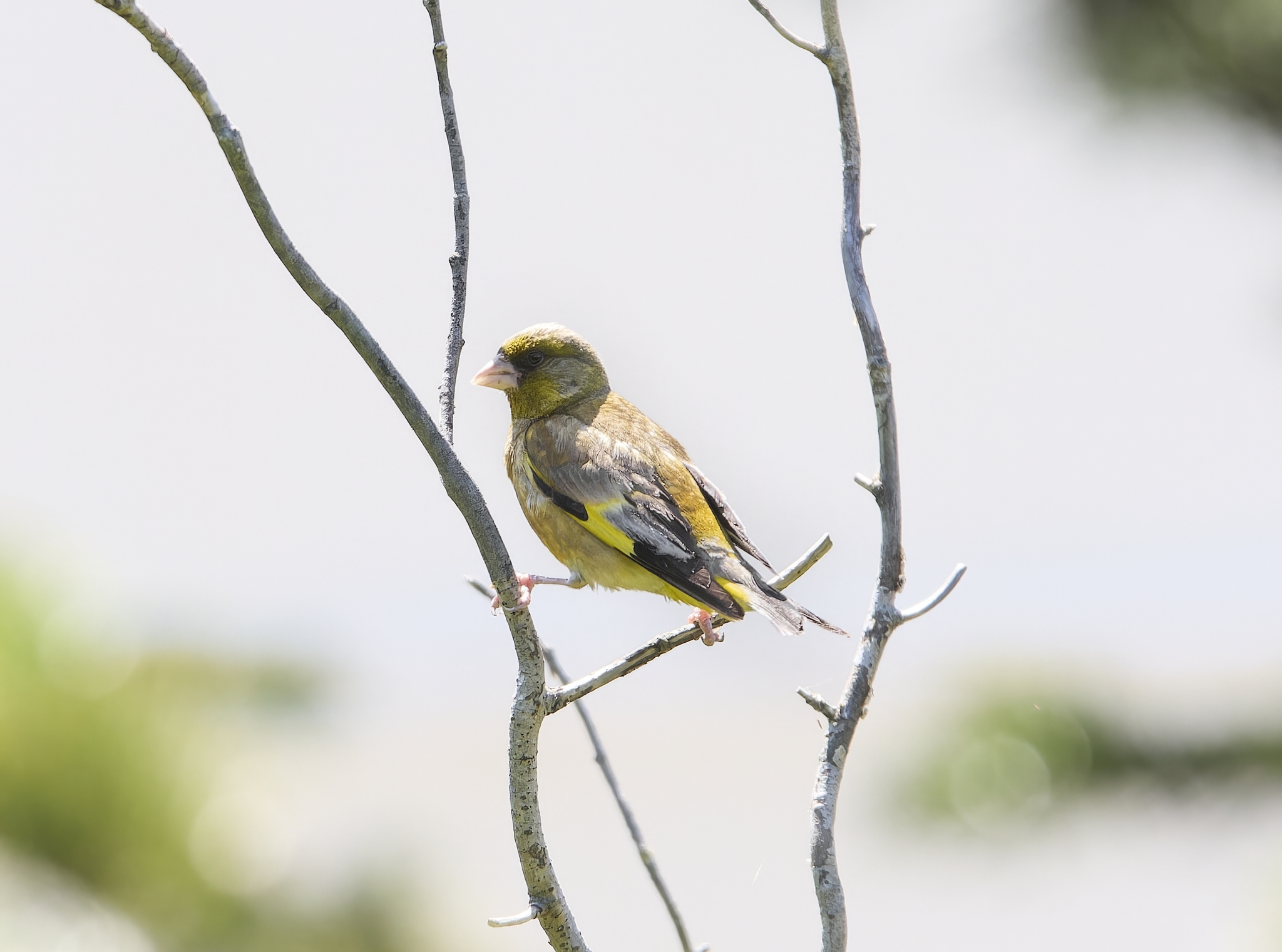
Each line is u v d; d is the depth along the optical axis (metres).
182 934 9.08
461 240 5.92
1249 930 13.99
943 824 13.93
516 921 5.30
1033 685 14.45
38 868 8.84
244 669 10.52
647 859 6.29
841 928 5.13
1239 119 14.29
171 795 9.16
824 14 5.68
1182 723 14.31
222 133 4.69
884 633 5.49
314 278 4.93
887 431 5.56
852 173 5.69
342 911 9.59
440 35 5.88
